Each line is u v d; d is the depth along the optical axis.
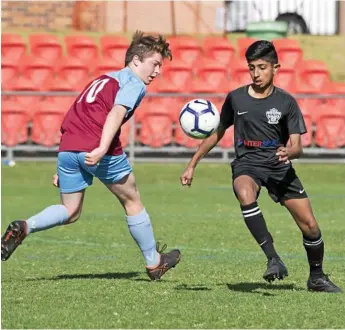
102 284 19.02
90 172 18.39
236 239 27.58
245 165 17.81
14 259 23.47
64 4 67.62
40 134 49.81
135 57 18.47
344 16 71.12
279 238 28.03
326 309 16.48
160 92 51.38
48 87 51.75
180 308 16.41
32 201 37.28
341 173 47.97
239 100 17.89
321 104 51.00
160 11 68.19
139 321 15.35
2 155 49.62
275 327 15.07
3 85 51.56
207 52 57.84
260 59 17.44
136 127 50.06
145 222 19.36
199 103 18.53
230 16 70.06
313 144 50.88
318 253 18.28
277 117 17.64
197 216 33.06
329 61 64.38
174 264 19.75
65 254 24.55
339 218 32.97
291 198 17.95
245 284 19.38
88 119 18.20
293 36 68.44
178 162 49.91
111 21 68.00
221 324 15.20
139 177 45.81
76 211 18.62
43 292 17.94
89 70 53.88
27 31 66.44
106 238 27.84
